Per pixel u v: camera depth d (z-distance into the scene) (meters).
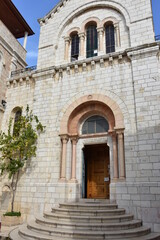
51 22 18.03
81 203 11.45
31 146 13.83
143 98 12.23
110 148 12.77
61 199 12.19
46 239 8.21
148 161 10.97
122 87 13.27
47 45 17.16
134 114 12.32
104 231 8.60
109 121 13.27
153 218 9.95
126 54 13.78
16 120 16.69
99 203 11.60
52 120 14.46
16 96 17.11
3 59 17.89
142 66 12.89
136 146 11.63
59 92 15.09
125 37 14.76
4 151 13.68
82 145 13.73
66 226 9.10
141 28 14.10
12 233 9.77
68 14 17.50
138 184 10.79
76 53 16.55
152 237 8.55
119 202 10.92
